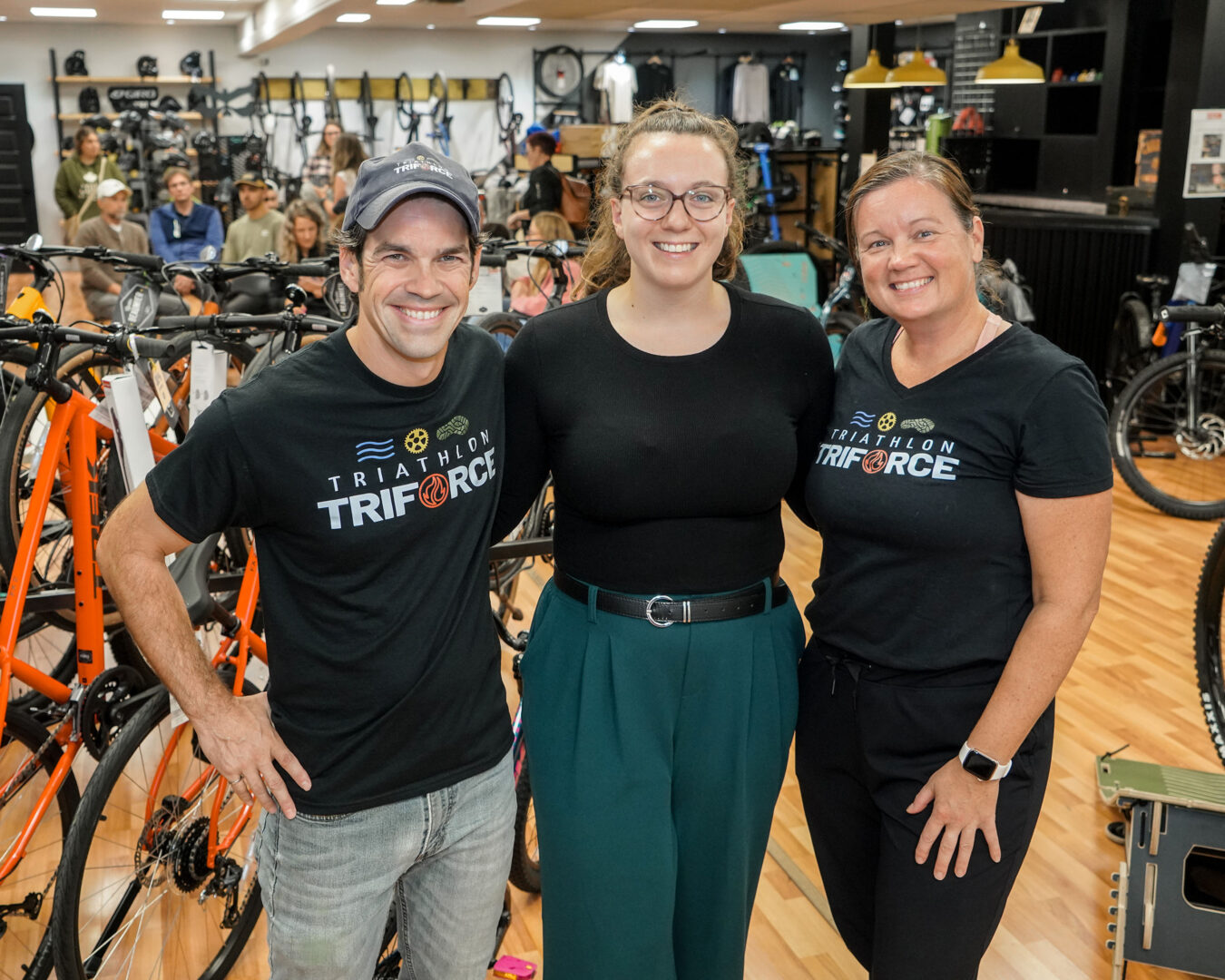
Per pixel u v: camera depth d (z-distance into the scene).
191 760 2.32
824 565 1.78
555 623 1.77
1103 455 1.50
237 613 2.25
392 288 1.37
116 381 1.93
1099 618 4.08
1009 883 1.67
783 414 1.70
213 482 1.40
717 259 1.85
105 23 12.94
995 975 2.31
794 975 2.31
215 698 1.46
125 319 2.89
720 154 1.59
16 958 2.32
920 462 1.58
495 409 1.61
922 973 1.66
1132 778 2.59
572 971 1.80
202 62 13.39
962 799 1.59
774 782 1.79
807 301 6.55
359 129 14.05
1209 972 2.20
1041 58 9.95
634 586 1.69
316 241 6.20
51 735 2.15
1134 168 8.33
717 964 1.85
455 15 8.56
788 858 2.69
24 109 12.72
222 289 3.59
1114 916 2.39
